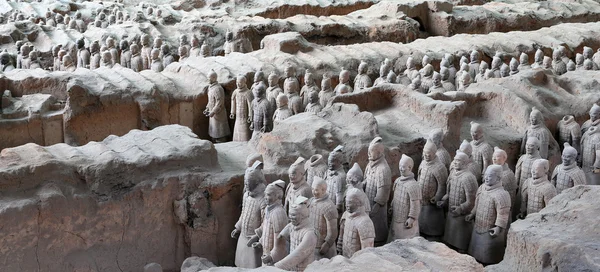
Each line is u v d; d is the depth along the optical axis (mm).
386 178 7906
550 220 6184
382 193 7902
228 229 8141
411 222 7703
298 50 14867
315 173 7953
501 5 23125
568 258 5312
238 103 11766
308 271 5367
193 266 7441
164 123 12055
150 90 11797
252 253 7359
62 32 17297
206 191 7875
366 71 13438
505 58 16125
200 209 7824
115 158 7570
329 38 18500
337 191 7652
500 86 11109
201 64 13484
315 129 8938
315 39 18328
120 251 7516
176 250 7938
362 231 6664
